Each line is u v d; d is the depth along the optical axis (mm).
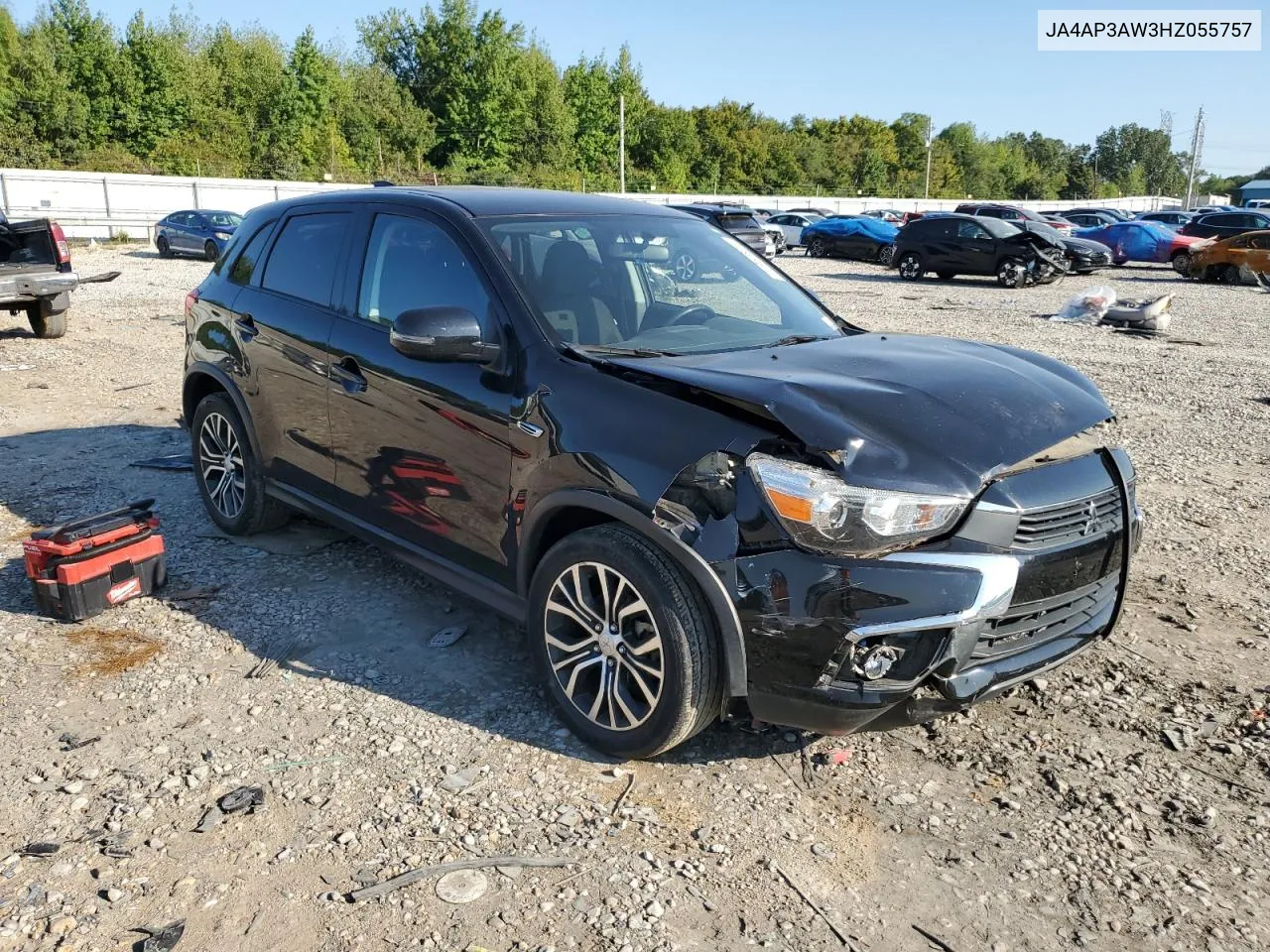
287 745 3230
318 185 48125
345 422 4062
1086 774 3117
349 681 3645
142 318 13773
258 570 4695
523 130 74812
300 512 5066
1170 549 5094
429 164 73062
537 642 3332
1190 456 7047
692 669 2877
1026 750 3252
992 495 2783
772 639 2748
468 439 3467
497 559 3479
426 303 3758
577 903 2525
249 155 63094
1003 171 134625
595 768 3121
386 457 3873
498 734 3299
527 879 2617
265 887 2582
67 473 6234
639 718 3049
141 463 6441
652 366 3135
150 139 59844
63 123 56156
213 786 3004
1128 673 3754
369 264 4090
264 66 63750
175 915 2477
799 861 2707
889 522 2650
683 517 2836
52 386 8969
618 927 2445
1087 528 2996
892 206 70750
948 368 3295
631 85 83438
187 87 61062
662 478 2863
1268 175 148500
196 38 70875
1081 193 136000
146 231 38969
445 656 3834
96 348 11117
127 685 3613
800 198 64875
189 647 3916
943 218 22219
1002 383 3191
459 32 71312
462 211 3783
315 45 63875
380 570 4703
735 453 2771
